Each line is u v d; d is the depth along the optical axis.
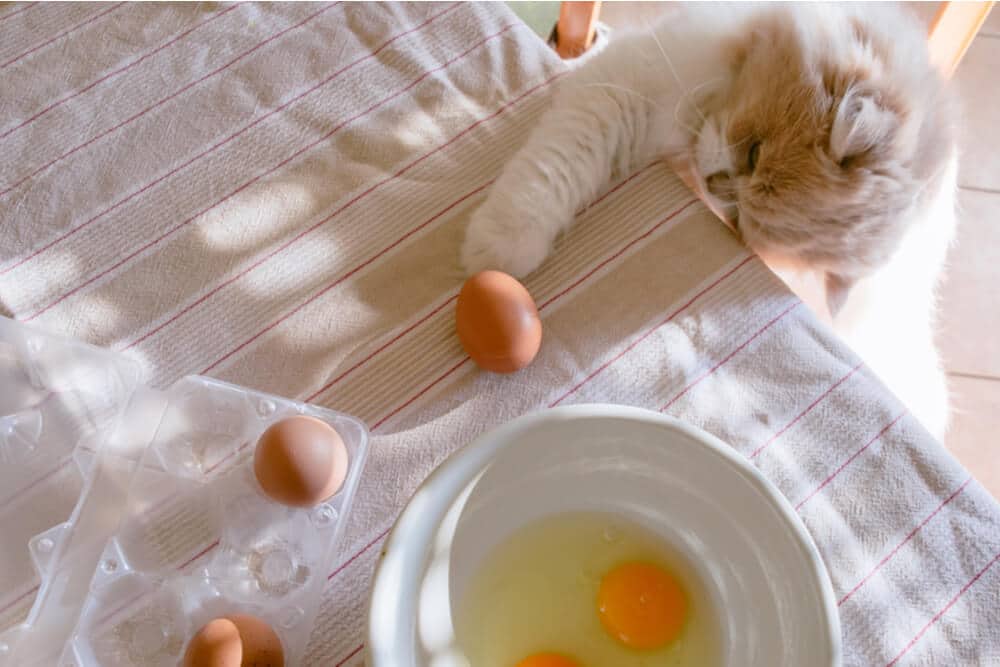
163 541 0.71
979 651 0.70
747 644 0.63
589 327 0.77
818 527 0.73
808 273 0.93
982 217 1.22
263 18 0.86
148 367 0.75
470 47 0.87
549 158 0.80
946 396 0.98
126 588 0.70
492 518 0.65
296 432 0.69
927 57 0.88
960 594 0.72
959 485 0.74
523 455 0.63
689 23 0.89
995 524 0.73
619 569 0.68
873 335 0.93
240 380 0.75
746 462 0.62
